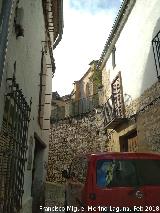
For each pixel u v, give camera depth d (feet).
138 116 33.96
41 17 27.86
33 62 22.79
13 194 13.50
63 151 66.33
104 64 55.72
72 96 101.96
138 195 14.71
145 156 16.16
